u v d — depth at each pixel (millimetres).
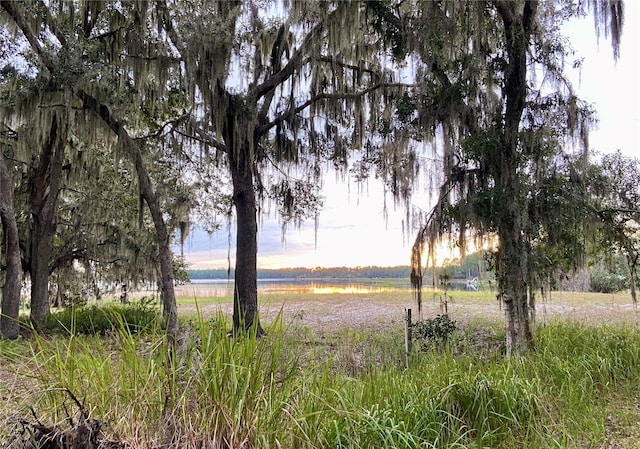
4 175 8070
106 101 7664
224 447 1997
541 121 6113
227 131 8812
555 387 4188
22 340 6691
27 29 7445
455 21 6195
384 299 16719
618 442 3457
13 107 8031
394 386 3396
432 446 2732
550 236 6281
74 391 2107
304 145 9734
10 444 1835
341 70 8984
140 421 2004
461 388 3516
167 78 8242
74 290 12547
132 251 11688
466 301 14773
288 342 3088
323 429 2434
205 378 2104
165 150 10117
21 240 10523
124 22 8391
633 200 6723
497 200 5785
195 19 7480
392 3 7102
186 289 16000
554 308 11703
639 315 9562
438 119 6250
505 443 3252
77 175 10711
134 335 2693
